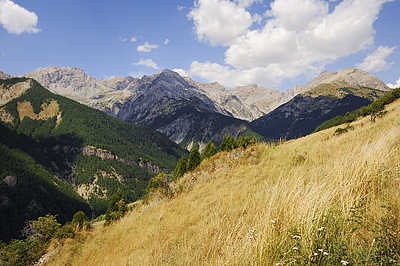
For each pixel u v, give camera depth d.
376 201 2.86
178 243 4.70
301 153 9.14
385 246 1.99
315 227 2.48
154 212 9.65
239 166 11.66
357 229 2.49
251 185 7.02
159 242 5.21
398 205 2.55
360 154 4.41
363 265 1.82
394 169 3.50
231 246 3.13
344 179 3.63
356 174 3.65
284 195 3.60
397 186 3.10
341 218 2.63
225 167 12.48
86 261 7.92
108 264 5.85
